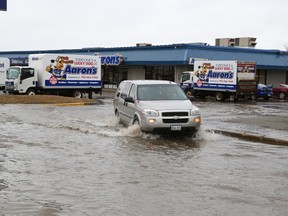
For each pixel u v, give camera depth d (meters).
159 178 8.13
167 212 6.12
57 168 8.82
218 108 27.03
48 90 32.88
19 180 7.77
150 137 12.95
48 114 20.11
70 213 5.99
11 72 31.77
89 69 34.53
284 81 52.28
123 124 15.68
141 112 12.96
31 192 7.02
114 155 10.31
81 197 6.79
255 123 17.52
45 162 9.37
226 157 10.44
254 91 36.28
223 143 12.66
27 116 18.97
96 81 35.00
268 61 48.91
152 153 10.65
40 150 10.80
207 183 7.84
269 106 30.19
